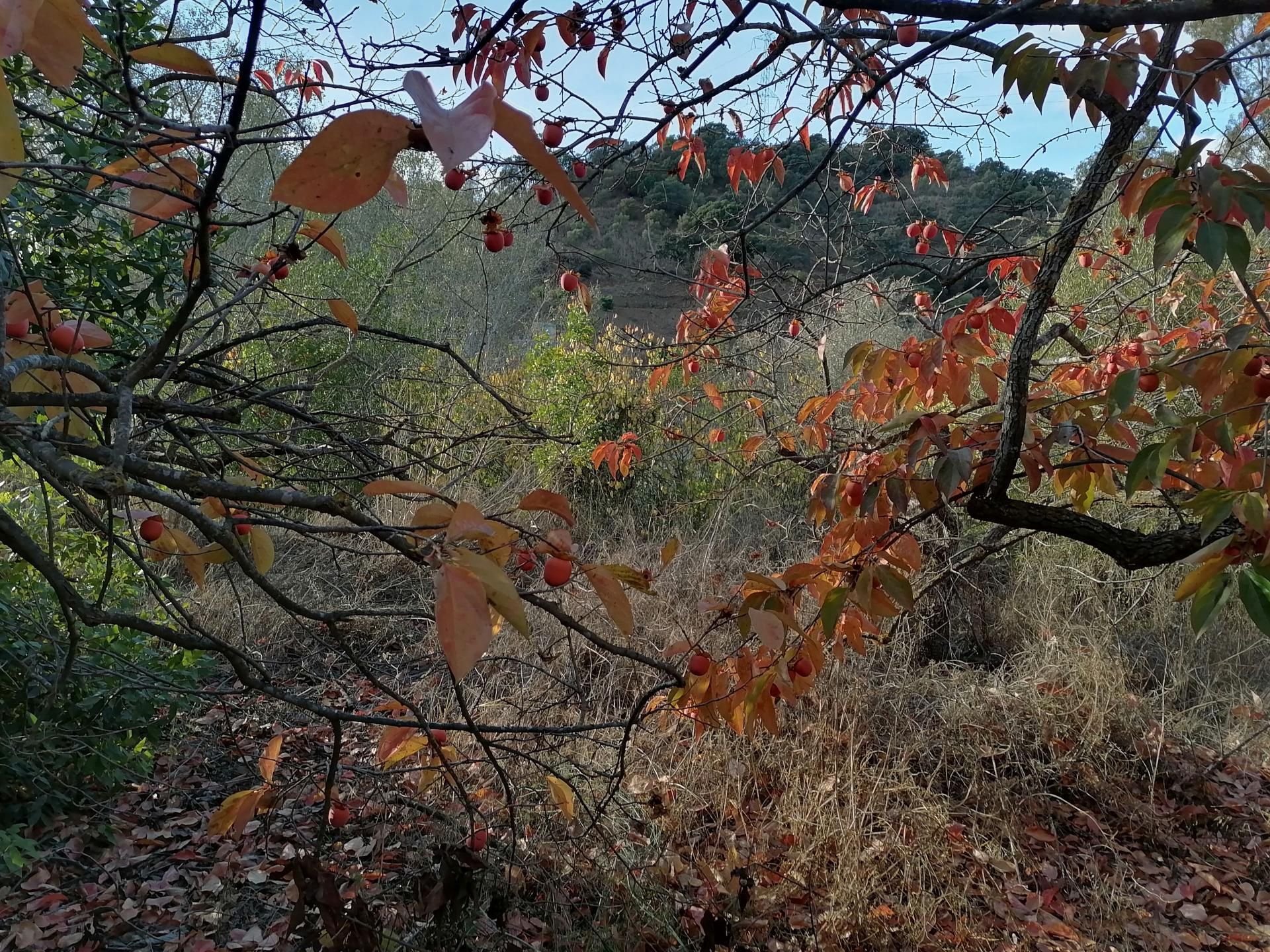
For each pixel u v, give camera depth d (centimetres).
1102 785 419
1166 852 399
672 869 327
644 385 671
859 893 324
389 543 124
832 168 343
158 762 394
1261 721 466
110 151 289
